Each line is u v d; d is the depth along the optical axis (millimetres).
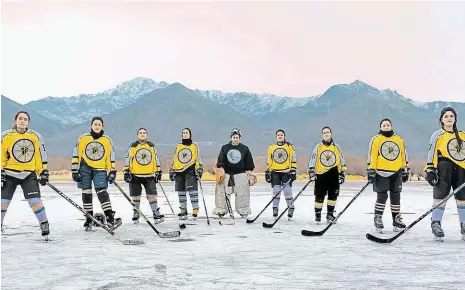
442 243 5184
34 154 5492
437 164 5523
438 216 5449
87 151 6391
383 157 6086
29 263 4070
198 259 4238
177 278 3494
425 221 7520
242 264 4012
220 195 8188
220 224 7164
